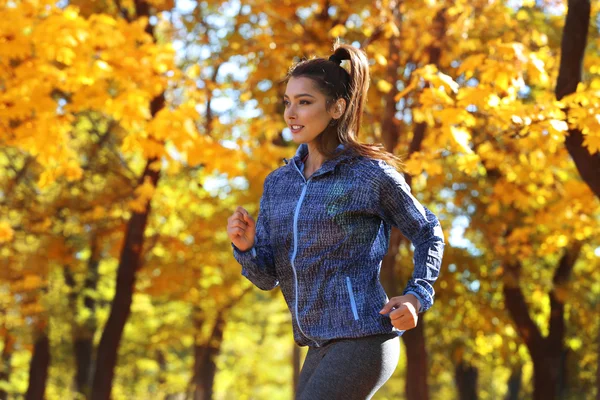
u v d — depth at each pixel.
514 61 5.94
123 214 12.19
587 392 15.98
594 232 9.83
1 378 19.27
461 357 13.73
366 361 2.38
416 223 2.44
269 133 8.93
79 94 7.26
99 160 12.67
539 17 9.75
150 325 19.20
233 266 12.92
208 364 17.73
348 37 9.29
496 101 5.95
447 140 6.48
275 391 28.67
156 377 22.92
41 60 6.97
